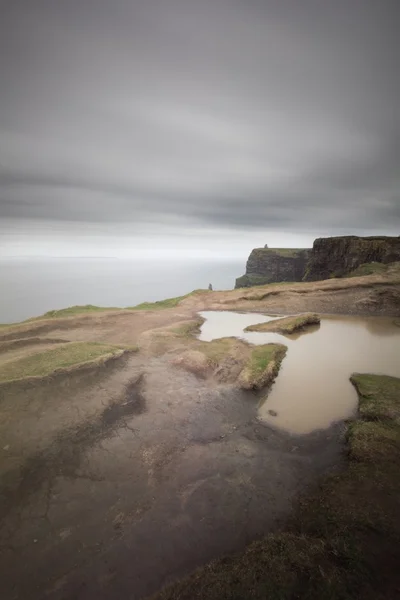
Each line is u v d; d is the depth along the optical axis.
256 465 10.84
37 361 17.23
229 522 8.56
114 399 14.88
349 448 11.40
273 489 9.73
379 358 21.42
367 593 6.23
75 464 10.69
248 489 9.73
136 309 35.97
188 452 11.50
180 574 7.21
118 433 12.47
